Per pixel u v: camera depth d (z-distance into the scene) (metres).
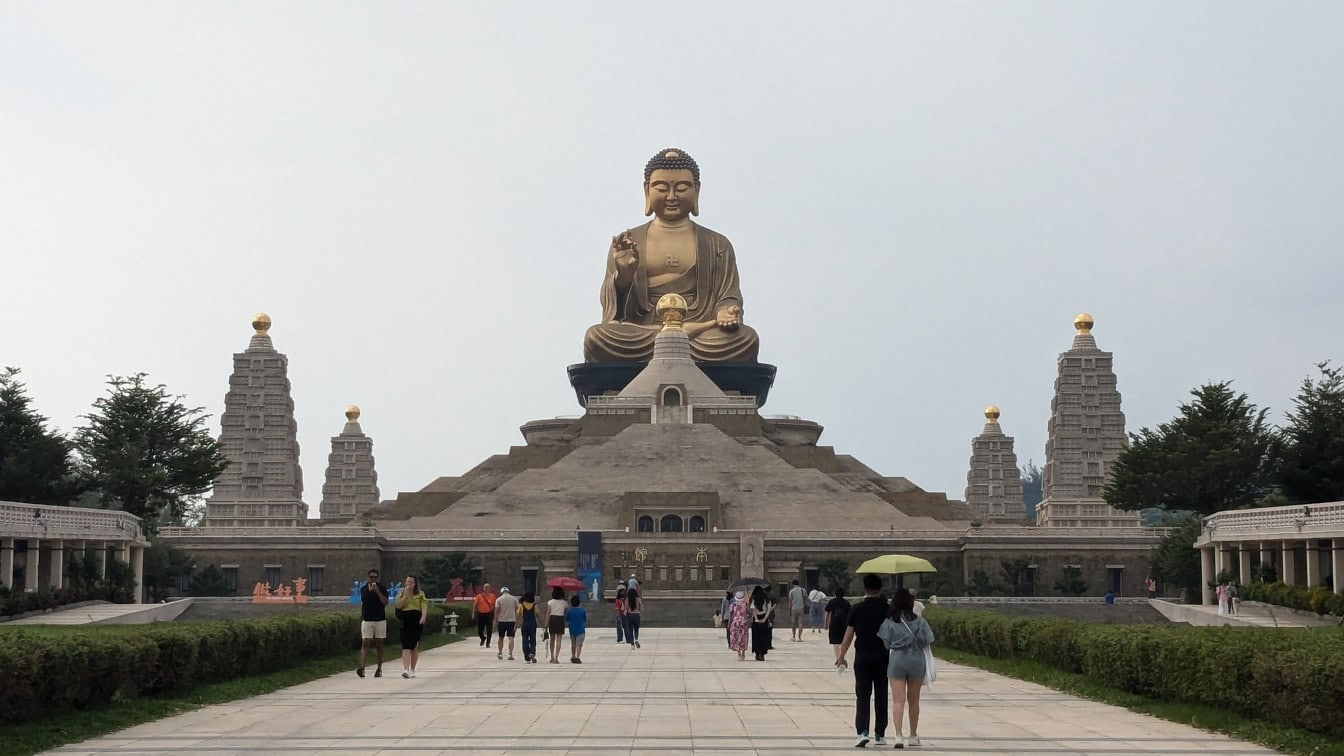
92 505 186.38
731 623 87.19
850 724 47.03
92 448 157.00
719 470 196.12
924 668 41.88
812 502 189.00
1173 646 50.06
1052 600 146.62
